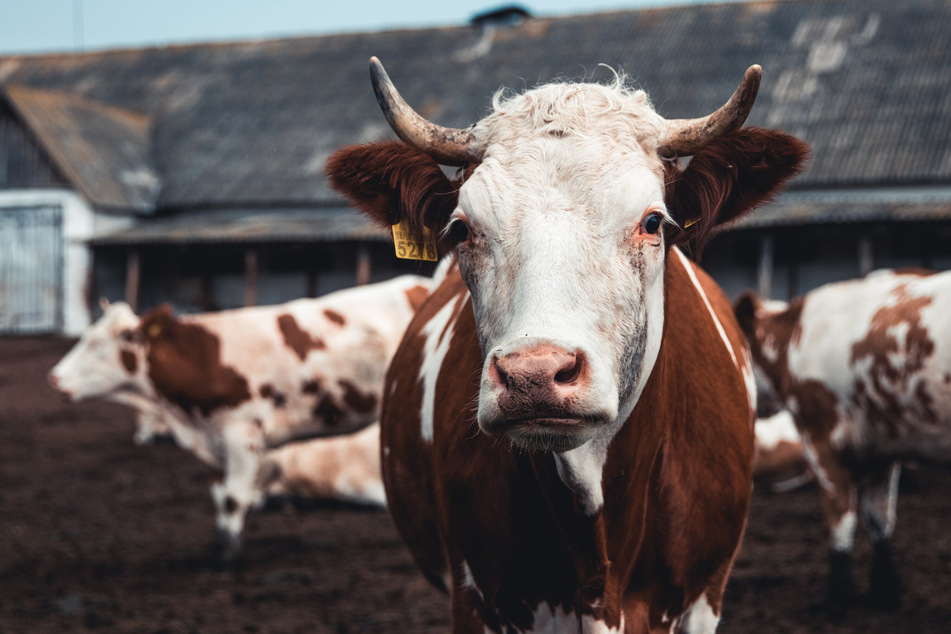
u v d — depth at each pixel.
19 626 6.04
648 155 2.72
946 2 29.94
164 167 32.47
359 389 7.84
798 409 6.62
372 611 6.32
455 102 30.69
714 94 28.28
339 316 7.95
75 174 29.72
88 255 30.03
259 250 29.03
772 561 7.30
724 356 3.45
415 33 35.50
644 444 2.85
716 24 31.66
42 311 30.36
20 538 8.52
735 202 3.00
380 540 8.24
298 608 6.41
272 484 9.27
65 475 11.52
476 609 3.18
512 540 2.97
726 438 3.25
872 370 6.10
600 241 2.50
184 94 35.84
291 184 30.09
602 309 2.43
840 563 6.20
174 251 31.09
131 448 13.26
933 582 6.57
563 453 2.67
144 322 7.66
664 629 3.13
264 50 37.19
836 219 23.19
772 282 26.53
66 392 7.92
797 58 29.28
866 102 27.03
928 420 5.89
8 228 30.67
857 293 6.50
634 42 31.58
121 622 6.13
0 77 39.06
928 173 24.25
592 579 2.82
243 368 7.61
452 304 3.80
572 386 2.24
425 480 3.57
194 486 10.87
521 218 2.52
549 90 2.79
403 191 2.97
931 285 6.06
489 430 2.31
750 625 5.85
